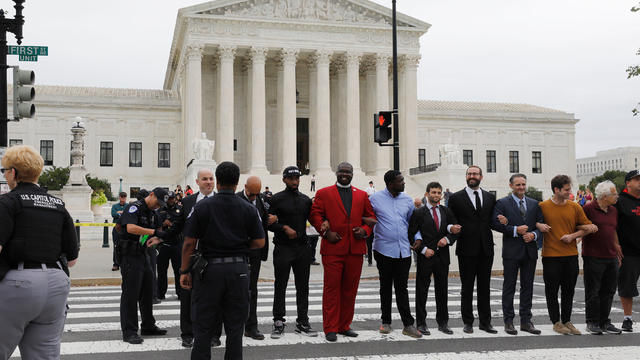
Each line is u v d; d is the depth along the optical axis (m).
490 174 78.69
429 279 10.48
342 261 10.01
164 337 10.02
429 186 10.60
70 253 6.34
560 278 10.57
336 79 71.12
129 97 67.69
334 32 63.47
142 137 67.81
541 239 10.47
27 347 5.98
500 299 14.63
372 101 68.38
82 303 13.89
